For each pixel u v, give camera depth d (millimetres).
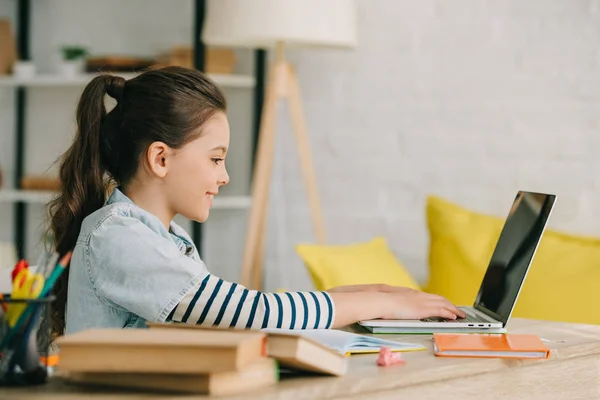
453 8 3623
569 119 3428
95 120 1771
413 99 3699
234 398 1141
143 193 1739
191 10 4223
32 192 4215
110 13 4387
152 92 1725
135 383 1171
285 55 3961
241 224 4164
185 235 1918
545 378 1577
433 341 1647
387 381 1319
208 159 1737
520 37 3506
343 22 3348
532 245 1802
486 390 1479
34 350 1213
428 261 3436
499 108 3547
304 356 1243
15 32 4512
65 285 1774
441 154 3652
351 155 3824
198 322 1560
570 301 2906
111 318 1605
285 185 3990
